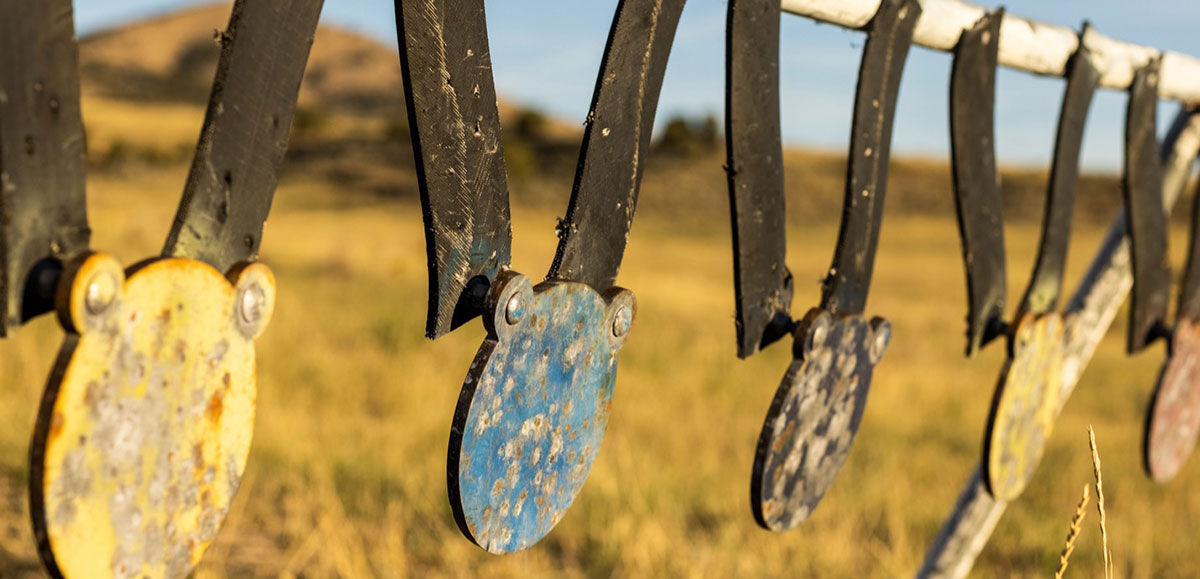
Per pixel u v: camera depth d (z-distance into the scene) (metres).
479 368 0.87
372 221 44.09
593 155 0.98
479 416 0.88
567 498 1.04
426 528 4.84
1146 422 2.07
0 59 0.60
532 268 20.97
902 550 4.81
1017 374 1.62
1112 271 2.13
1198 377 2.23
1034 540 5.48
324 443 5.98
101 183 49.06
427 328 0.88
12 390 5.94
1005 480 1.72
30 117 0.62
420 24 0.82
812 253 41.59
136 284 0.66
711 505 5.61
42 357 6.66
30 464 0.61
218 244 0.74
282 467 5.46
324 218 43.34
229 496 0.77
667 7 1.04
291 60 0.77
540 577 4.40
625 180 1.04
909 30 1.32
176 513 0.72
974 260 1.52
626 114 1.02
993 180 1.55
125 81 98.44
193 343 0.72
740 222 1.15
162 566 0.72
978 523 2.20
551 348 0.95
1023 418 1.70
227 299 0.74
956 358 13.79
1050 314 1.67
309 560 4.27
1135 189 1.92
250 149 0.75
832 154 66.31
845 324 1.27
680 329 13.88
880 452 7.36
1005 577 5.04
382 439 6.34
